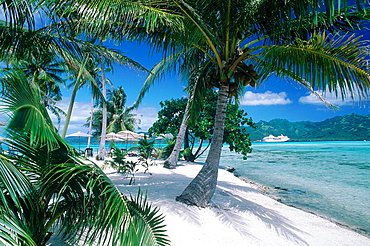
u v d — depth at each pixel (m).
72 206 2.18
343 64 3.81
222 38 5.27
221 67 5.29
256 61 6.54
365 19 4.12
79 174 2.02
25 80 1.72
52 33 4.63
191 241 3.21
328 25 4.62
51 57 5.61
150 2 3.62
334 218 5.35
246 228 3.96
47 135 1.61
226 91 5.37
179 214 4.11
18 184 1.74
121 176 8.28
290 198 7.28
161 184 6.93
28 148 1.89
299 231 4.14
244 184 8.39
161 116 16.41
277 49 4.44
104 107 17.12
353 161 20.95
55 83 20.94
